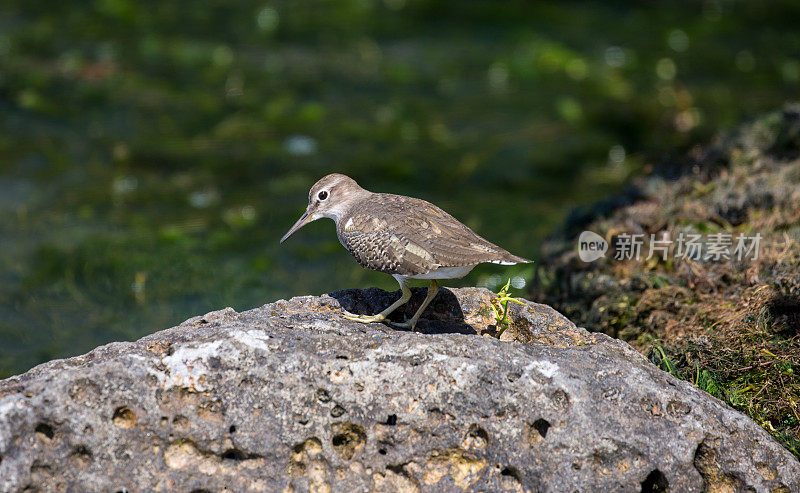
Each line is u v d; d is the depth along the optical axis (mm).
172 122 19312
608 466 6699
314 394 6777
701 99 20469
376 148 18766
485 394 6816
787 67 22094
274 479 6613
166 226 15836
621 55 22688
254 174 17719
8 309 13430
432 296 8367
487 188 17484
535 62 22297
